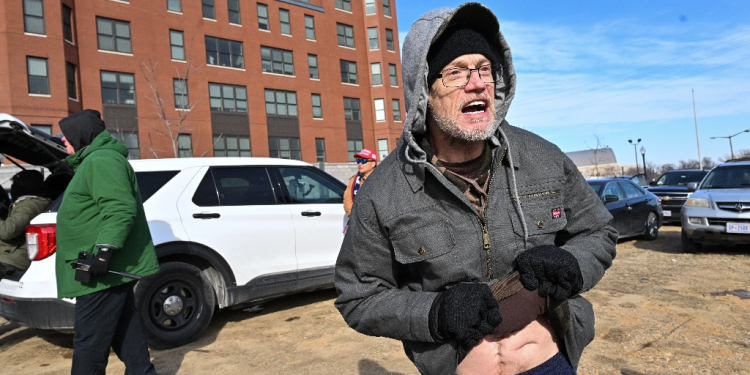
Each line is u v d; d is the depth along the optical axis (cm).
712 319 445
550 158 137
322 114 3120
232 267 461
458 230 128
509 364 127
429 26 126
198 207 455
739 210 736
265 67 2894
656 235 1008
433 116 134
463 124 127
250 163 510
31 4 1988
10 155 444
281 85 2947
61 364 405
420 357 132
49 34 2019
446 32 130
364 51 3391
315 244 523
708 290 554
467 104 129
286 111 2962
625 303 508
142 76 2380
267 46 2912
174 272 424
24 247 419
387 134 3369
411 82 130
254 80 2831
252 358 395
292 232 506
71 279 272
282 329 471
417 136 142
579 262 126
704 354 362
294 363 379
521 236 129
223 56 2733
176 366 382
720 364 344
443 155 138
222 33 2723
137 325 299
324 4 3212
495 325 112
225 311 549
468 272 126
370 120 3369
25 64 1955
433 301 121
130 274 280
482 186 135
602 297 536
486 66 130
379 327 131
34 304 379
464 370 131
